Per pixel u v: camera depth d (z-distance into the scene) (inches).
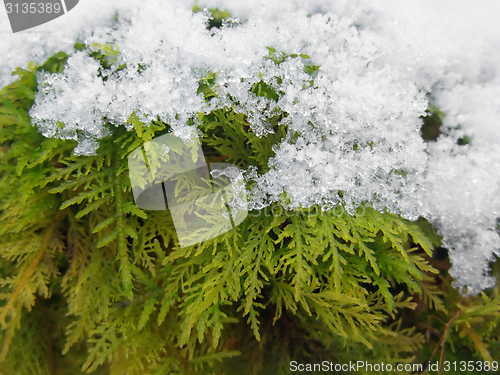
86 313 5.0
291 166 4.3
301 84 4.3
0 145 4.6
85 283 5.0
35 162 4.3
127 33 4.4
